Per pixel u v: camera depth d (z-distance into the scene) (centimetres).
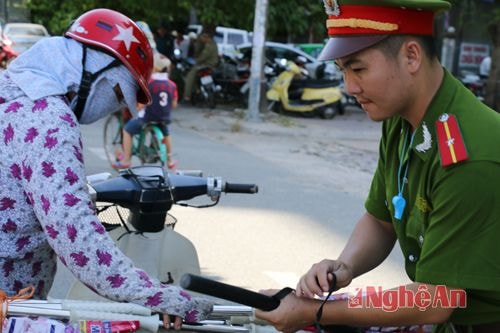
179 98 1655
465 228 164
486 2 1454
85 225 178
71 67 196
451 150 164
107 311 186
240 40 2198
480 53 1927
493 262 165
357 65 170
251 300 176
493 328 179
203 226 584
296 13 1598
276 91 1452
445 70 178
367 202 215
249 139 1166
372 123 1460
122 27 203
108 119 845
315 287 186
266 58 1620
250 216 624
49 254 207
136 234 244
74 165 181
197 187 252
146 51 209
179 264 247
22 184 185
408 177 183
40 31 2155
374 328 212
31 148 181
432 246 169
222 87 1602
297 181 806
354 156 1040
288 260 514
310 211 661
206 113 1452
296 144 1134
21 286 202
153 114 762
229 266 493
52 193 177
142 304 184
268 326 197
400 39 167
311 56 1922
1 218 190
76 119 192
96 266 179
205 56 1549
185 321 189
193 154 955
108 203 257
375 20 164
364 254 212
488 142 164
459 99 172
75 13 1950
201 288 165
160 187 237
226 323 196
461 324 184
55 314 184
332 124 1409
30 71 192
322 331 197
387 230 216
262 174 836
